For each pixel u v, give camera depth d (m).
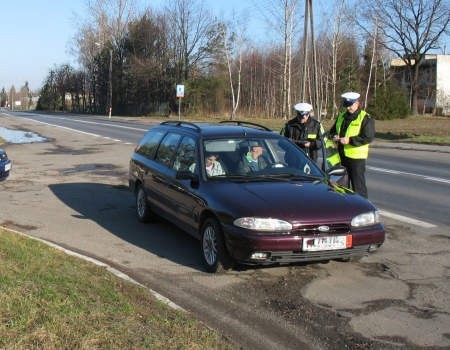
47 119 51.31
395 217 8.78
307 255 5.38
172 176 7.06
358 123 7.77
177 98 57.78
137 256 6.54
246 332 4.35
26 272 5.16
